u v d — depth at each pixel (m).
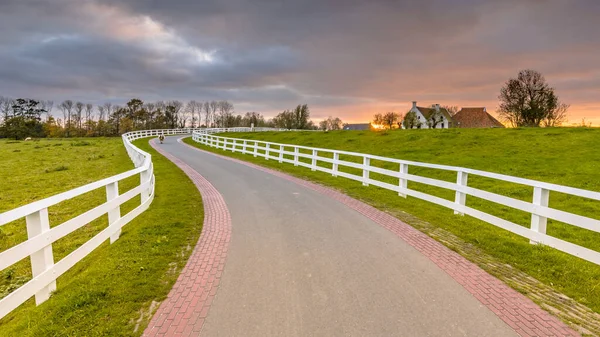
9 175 17.03
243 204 9.39
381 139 30.16
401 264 5.24
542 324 3.70
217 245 6.10
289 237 6.50
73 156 25.11
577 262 5.61
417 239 6.47
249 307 3.97
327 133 39.06
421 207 9.32
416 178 10.00
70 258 4.89
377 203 9.66
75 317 3.84
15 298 3.75
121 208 10.05
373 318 3.73
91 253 6.39
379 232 6.86
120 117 102.38
